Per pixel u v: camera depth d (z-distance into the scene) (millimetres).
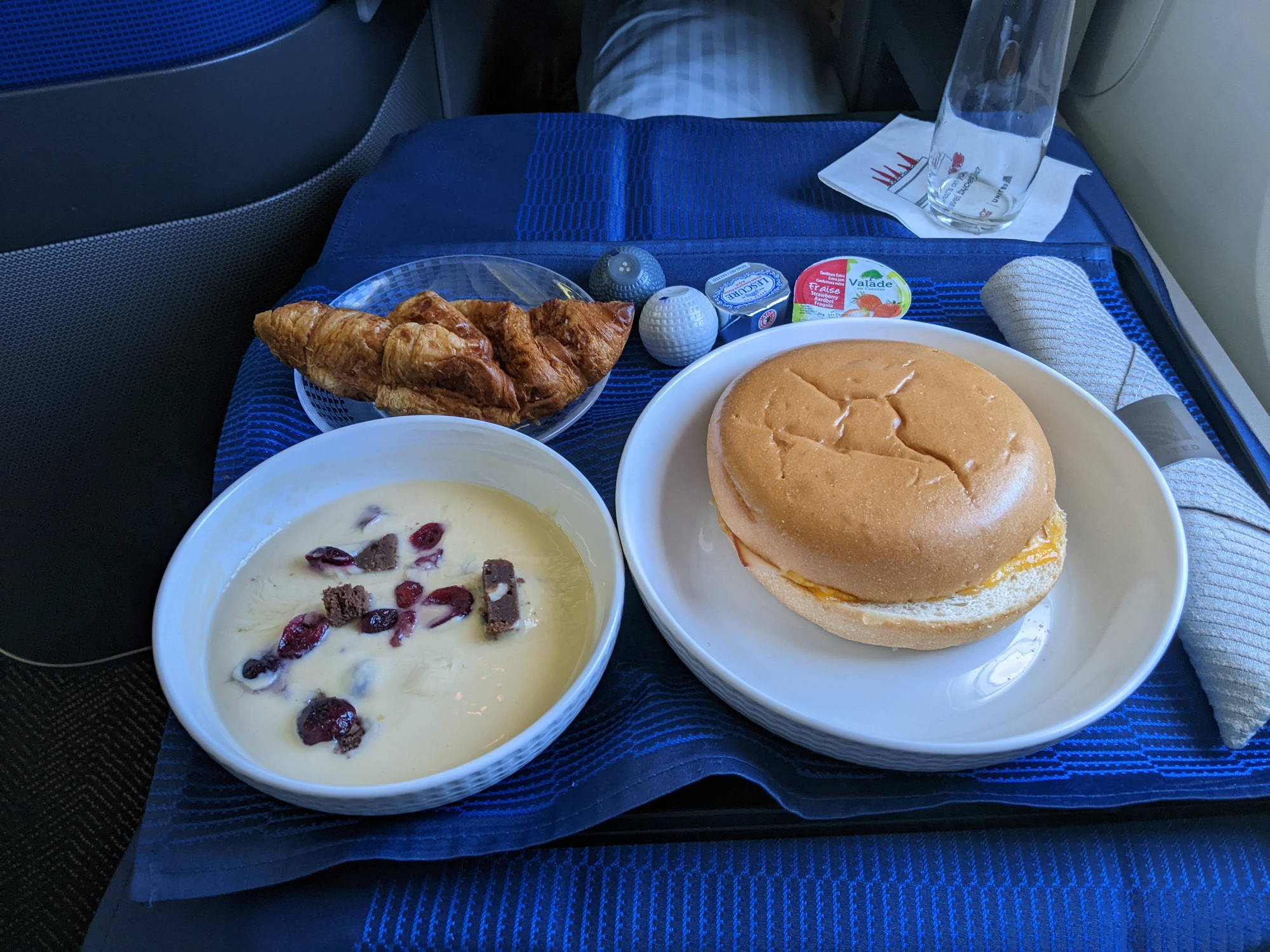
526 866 708
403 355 933
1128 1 1547
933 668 771
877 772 721
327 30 1338
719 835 726
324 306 995
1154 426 936
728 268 1219
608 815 685
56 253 1165
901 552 722
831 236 1305
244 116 1247
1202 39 1360
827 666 779
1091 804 691
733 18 2104
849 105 2166
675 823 729
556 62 2650
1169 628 700
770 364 900
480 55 2199
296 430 1023
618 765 715
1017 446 787
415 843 682
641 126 1575
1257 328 1260
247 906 688
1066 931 675
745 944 672
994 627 752
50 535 1321
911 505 733
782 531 755
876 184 1402
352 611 786
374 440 872
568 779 726
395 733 724
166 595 737
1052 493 796
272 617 804
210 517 800
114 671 1561
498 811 706
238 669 767
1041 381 918
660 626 751
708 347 1086
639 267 1139
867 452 782
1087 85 1706
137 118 1137
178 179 1221
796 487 761
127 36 1078
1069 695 732
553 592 821
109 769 1453
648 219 1354
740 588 842
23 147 1078
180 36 1118
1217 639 760
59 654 1465
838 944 673
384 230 1330
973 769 708
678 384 936
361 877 702
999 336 1141
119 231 1204
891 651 787
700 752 712
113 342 1261
